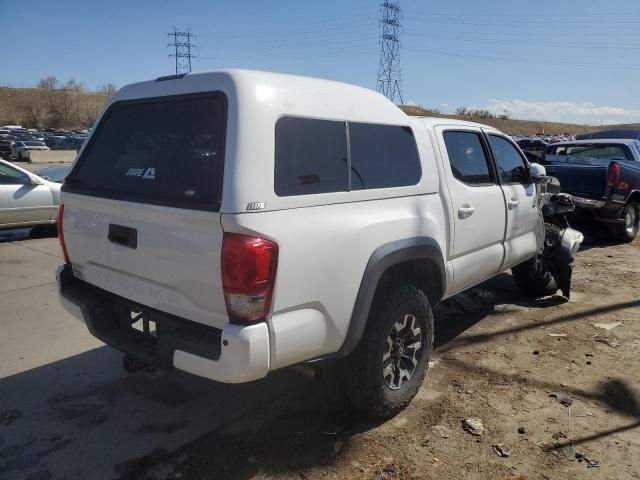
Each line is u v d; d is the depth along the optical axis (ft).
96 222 10.50
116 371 13.62
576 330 16.43
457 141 13.79
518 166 16.96
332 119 9.78
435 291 12.72
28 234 31.55
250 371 8.26
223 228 8.14
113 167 10.52
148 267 9.46
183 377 13.32
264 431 10.98
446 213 12.62
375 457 10.09
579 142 33.42
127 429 11.05
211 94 8.90
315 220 9.04
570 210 19.12
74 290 11.35
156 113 9.94
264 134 8.46
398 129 11.56
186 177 8.92
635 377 13.28
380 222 10.28
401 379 11.34
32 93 351.05
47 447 10.41
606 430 10.94
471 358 14.49
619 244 30.04
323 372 9.68
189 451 10.30
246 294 8.13
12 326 16.57
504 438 10.68
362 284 9.89
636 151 31.81
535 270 18.66
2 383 12.94
